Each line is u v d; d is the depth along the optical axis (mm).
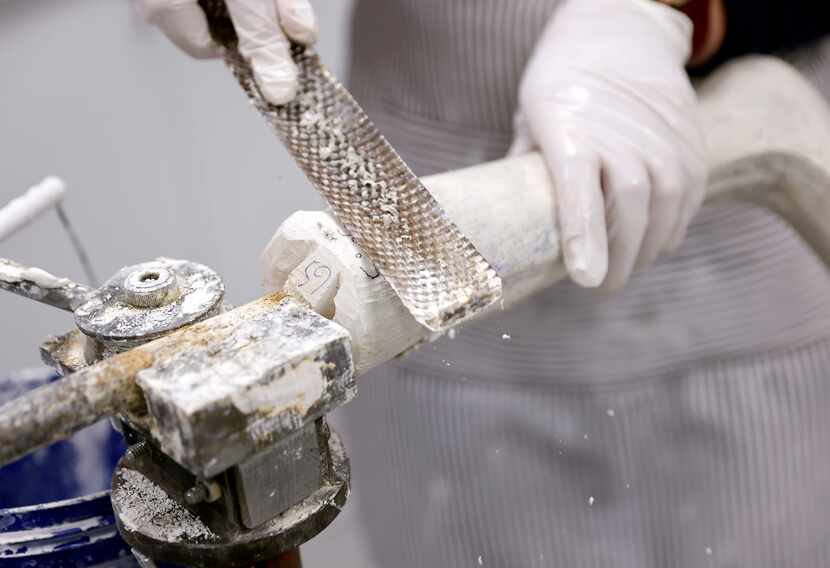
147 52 2389
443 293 679
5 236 963
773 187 1112
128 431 717
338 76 2223
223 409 562
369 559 1729
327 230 733
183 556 645
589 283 909
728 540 1476
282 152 2227
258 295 1903
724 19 1159
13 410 547
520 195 888
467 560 1541
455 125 1393
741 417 1404
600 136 987
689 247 1333
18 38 2371
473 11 1285
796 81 1134
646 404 1399
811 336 1424
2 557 791
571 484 1451
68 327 1850
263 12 978
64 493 1064
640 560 1484
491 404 1420
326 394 618
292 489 653
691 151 1030
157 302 689
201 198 2084
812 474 1473
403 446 1520
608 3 1157
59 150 2119
